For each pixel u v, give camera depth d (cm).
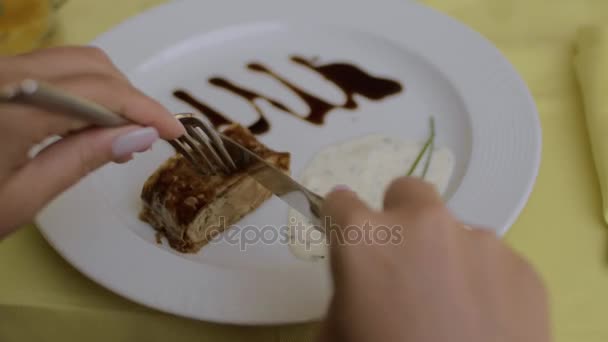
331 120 47
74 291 38
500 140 43
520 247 39
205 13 50
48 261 39
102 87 35
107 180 44
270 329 38
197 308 37
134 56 49
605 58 43
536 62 46
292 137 47
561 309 37
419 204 31
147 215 42
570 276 38
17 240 40
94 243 39
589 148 42
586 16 48
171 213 41
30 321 38
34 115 33
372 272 30
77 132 35
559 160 42
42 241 40
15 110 33
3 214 35
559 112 44
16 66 35
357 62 49
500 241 31
